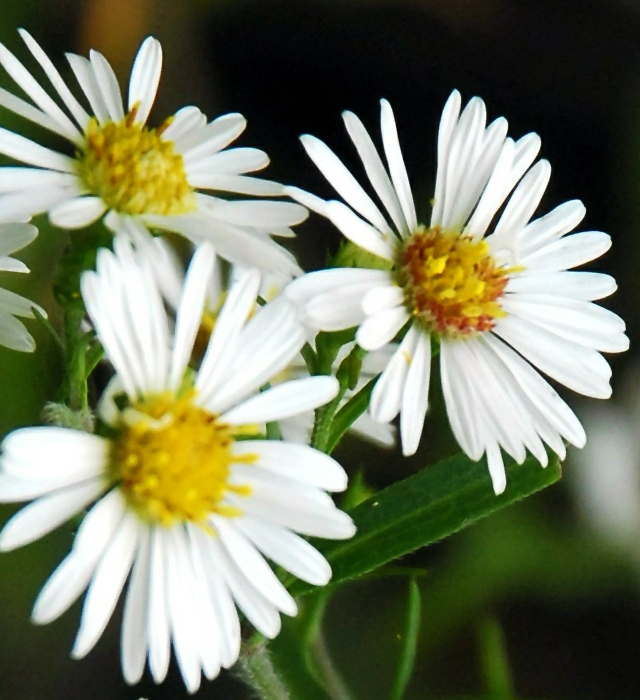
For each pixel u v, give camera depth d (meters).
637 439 0.19
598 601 0.19
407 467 0.18
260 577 0.13
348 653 0.18
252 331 0.14
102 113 0.14
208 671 0.13
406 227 0.14
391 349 0.15
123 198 0.14
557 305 0.14
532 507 0.18
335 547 0.14
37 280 0.16
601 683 0.20
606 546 0.18
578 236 0.14
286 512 0.13
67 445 0.13
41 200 0.14
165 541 0.13
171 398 0.13
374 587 0.18
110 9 0.21
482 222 0.14
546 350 0.14
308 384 0.14
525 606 0.20
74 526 0.14
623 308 0.21
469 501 0.14
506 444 0.14
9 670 0.17
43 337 0.16
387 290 0.14
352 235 0.14
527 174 0.14
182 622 0.13
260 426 0.14
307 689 0.14
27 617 0.17
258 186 0.14
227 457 0.13
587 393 0.14
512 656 0.20
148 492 0.13
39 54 0.14
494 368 0.14
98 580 0.13
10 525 0.13
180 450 0.13
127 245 0.13
